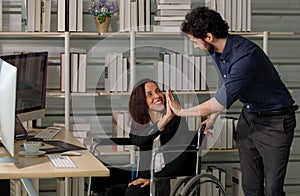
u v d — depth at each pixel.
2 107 3.00
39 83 4.10
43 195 4.91
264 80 3.81
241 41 3.72
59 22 4.60
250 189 4.07
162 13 4.65
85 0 4.92
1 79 3.07
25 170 2.83
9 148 2.95
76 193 4.62
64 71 4.58
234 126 4.83
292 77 5.24
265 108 3.89
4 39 4.82
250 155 4.03
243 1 4.79
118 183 3.90
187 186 3.50
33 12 4.56
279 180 3.88
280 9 5.18
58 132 4.14
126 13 4.68
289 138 3.88
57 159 3.09
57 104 4.94
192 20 3.71
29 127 4.38
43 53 4.15
